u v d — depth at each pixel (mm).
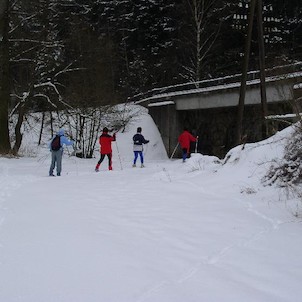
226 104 29000
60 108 27562
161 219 7637
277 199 8680
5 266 5309
